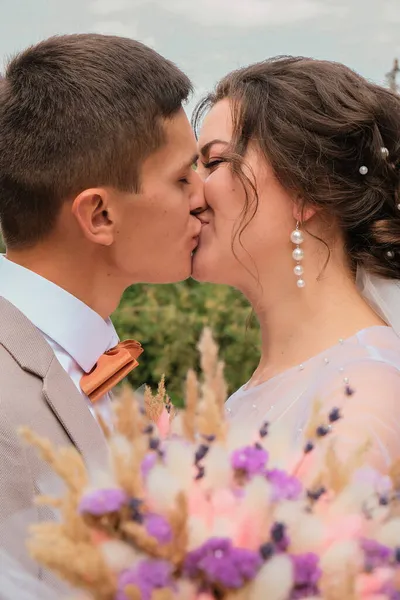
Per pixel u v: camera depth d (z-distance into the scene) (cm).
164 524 110
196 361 472
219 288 479
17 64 198
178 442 128
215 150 213
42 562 109
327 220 210
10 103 192
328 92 207
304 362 204
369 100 209
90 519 113
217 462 122
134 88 188
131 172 188
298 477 130
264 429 136
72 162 185
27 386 171
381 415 164
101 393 191
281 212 206
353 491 121
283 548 113
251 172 205
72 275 193
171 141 194
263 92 209
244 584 109
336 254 213
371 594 113
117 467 117
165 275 203
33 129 187
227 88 219
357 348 193
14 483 156
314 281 210
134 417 134
